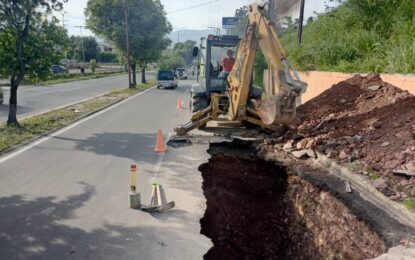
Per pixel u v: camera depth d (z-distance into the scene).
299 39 16.92
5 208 5.91
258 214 7.15
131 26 33.66
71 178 7.34
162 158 8.78
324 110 10.18
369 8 12.73
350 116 9.12
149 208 5.83
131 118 14.73
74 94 25.50
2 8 11.43
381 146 7.16
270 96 7.46
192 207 6.01
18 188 6.78
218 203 6.90
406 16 11.05
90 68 67.19
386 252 4.37
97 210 5.86
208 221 5.88
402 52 9.33
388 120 7.91
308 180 6.83
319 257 5.76
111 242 4.89
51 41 12.95
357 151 7.41
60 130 12.06
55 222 5.44
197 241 4.96
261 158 8.46
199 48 13.60
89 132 11.82
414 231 4.70
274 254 6.38
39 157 8.82
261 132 10.98
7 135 10.91
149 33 34.19
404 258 4.09
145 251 4.68
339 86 10.95
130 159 8.69
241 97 9.57
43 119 13.84
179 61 78.56
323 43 14.04
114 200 6.26
